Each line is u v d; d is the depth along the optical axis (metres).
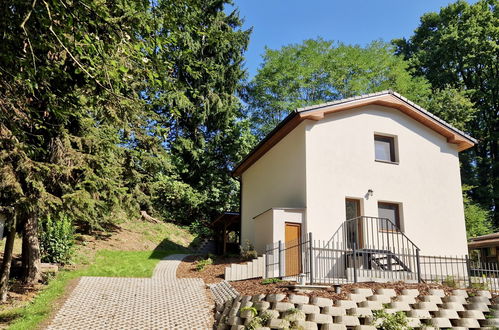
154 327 9.05
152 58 7.70
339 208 13.92
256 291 9.86
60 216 9.68
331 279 11.52
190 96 29.16
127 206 15.44
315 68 34.12
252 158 18.78
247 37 31.73
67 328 8.77
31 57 7.23
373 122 15.25
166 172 29.34
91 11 6.89
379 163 14.91
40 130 10.88
